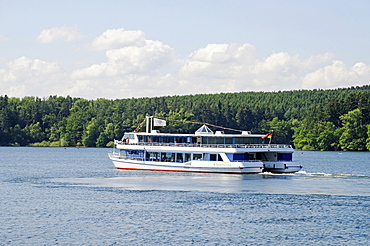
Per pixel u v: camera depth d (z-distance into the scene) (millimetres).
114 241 59594
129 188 96562
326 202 82375
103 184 103062
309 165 179250
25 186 100875
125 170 133750
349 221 69438
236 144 122188
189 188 96312
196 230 64312
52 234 62219
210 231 63906
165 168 126688
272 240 60500
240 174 118562
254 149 119312
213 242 59438
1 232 62875
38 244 58344
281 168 121000
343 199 85188
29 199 84062
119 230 64125
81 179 113688
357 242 60031
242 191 92750
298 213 74125
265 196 87562
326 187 98812
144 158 130625
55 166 163250
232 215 72438
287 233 63375
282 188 96938
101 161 196875
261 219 70250
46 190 94625
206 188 96312
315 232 63938
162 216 71438
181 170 124500
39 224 66812
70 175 125125
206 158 121812
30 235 61750
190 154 123875
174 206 78312
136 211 74562
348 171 150375
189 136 127188
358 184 103938
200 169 121688
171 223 67625
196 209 76250
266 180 109062
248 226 66500
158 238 60781
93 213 73125
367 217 71812
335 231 64500
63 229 64438
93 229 64500
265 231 64188
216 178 111812
